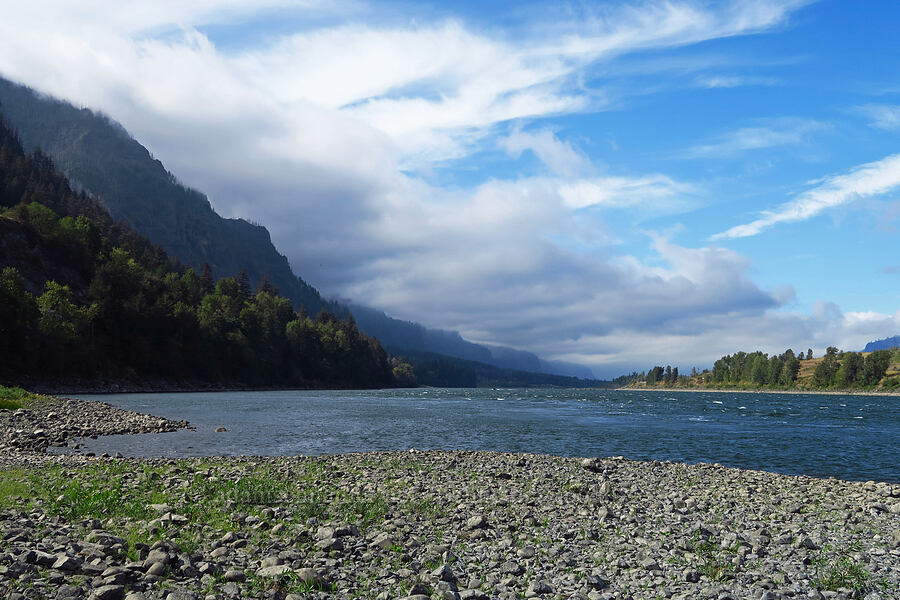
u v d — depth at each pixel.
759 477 27.39
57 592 8.16
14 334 115.88
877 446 44.38
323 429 51.69
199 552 11.23
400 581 10.52
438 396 155.50
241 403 94.00
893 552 13.79
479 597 9.79
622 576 11.57
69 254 162.62
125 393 126.62
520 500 19.20
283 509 15.95
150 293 169.50
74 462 25.16
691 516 17.67
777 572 11.97
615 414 81.38
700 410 96.50
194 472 22.41
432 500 18.64
